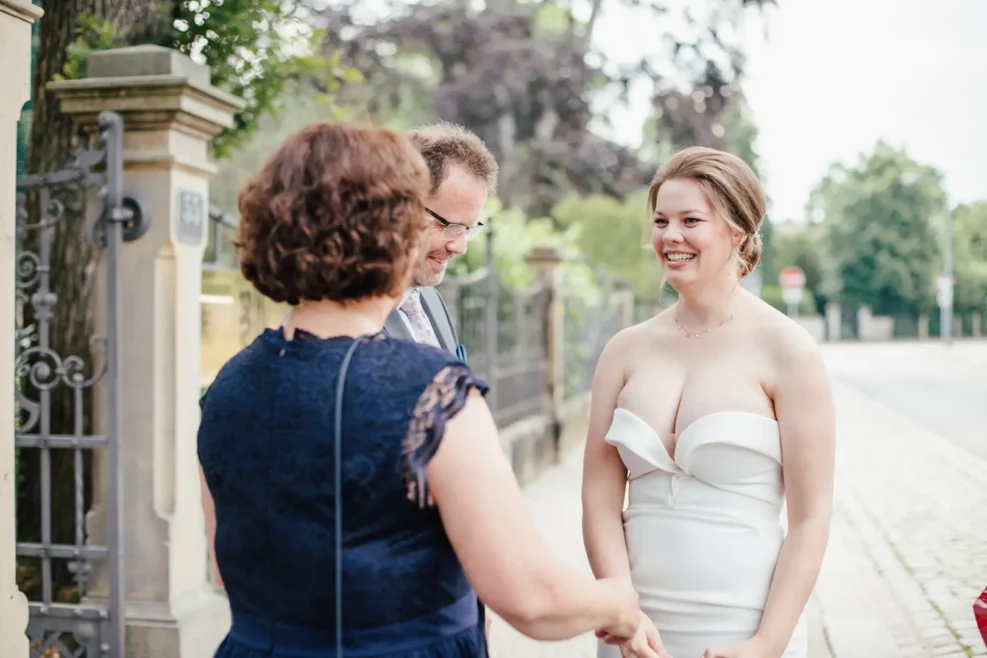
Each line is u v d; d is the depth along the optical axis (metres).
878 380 22.02
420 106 21.19
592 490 2.18
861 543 6.41
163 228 3.87
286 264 1.43
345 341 1.47
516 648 4.54
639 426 2.07
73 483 4.57
